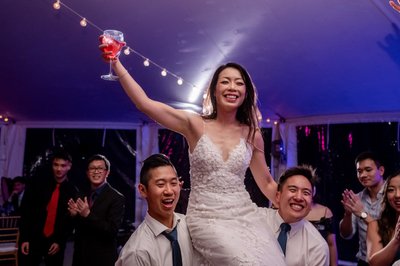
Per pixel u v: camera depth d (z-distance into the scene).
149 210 2.07
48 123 8.61
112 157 8.70
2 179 7.79
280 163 7.66
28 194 4.26
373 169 3.58
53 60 5.43
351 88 5.75
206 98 2.27
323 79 5.55
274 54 4.91
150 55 5.09
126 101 7.12
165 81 5.93
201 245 1.94
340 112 6.93
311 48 4.71
